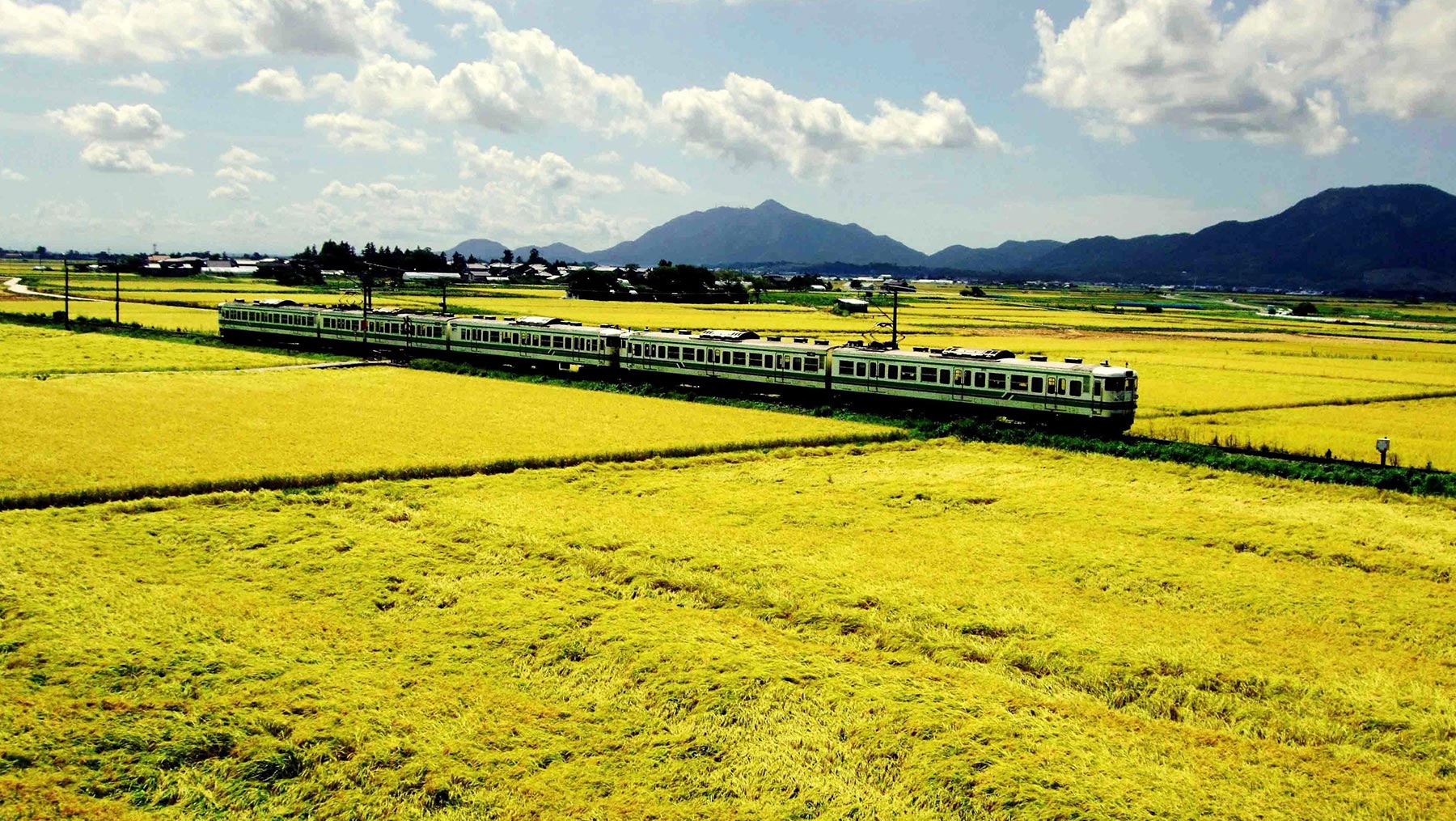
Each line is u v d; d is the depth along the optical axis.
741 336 71.75
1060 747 20.06
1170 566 30.34
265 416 54.81
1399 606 27.19
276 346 101.00
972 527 35.09
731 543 32.56
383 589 28.17
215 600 27.09
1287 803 18.25
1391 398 71.06
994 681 22.84
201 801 18.33
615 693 22.34
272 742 20.11
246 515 35.19
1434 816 17.83
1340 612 26.66
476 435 49.84
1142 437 53.25
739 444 49.34
